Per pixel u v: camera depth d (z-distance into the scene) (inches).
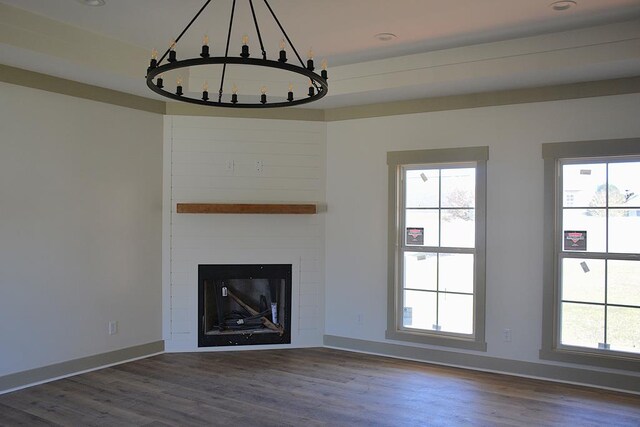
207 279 217.6
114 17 153.6
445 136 200.4
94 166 190.5
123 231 200.4
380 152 213.3
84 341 188.2
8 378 167.3
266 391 169.8
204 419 146.9
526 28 159.2
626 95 171.3
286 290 222.8
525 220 186.5
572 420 146.7
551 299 181.6
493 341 191.6
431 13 147.8
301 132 223.1
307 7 144.0
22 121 169.5
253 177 219.6
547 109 183.2
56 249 179.3
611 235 175.8
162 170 214.2
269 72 202.4
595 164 178.7
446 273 203.3
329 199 224.2
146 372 188.7
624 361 169.9
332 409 154.6
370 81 192.4
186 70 199.3
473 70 174.7
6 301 166.2
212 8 146.1
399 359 207.5
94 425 142.3
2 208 164.7
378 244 213.9
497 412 152.6
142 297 207.8
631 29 152.6
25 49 149.3
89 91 188.2
